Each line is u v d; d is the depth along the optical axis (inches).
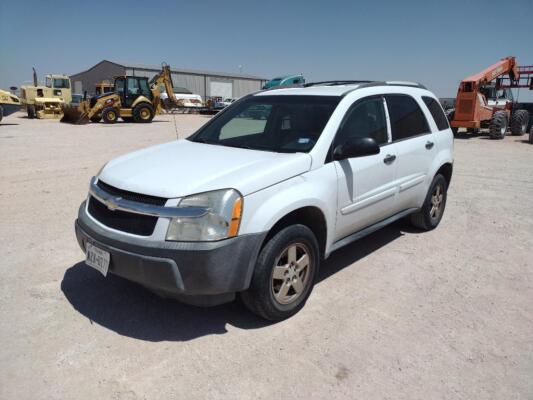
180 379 109.0
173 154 151.7
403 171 185.2
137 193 123.6
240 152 149.3
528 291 158.9
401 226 230.1
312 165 140.9
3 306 140.9
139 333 128.4
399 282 164.2
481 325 135.6
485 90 726.5
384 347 123.3
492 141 669.3
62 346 121.1
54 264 173.3
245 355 119.0
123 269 121.5
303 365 115.0
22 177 331.0
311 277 143.6
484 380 110.7
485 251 196.7
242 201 120.3
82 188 297.4
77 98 1406.3
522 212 259.4
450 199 290.0
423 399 103.8
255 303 129.0
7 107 888.9
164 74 1121.4
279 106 169.3
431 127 209.6
